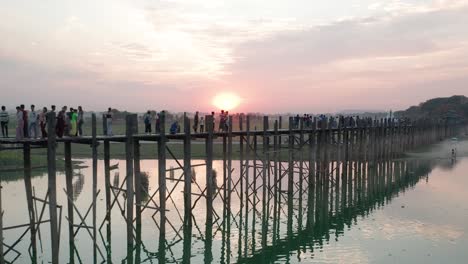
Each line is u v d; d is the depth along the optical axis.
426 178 40.91
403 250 19.95
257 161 50.12
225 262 19.16
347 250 20.28
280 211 28.88
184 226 23.44
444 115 122.69
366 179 43.28
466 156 58.38
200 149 63.12
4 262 15.52
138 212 20.53
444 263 18.16
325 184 35.38
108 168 19.89
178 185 36.19
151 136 19.77
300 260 19.12
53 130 15.34
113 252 19.38
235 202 30.25
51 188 15.35
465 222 24.62
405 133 62.34
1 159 42.00
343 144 39.25
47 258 18.11
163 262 19.06
